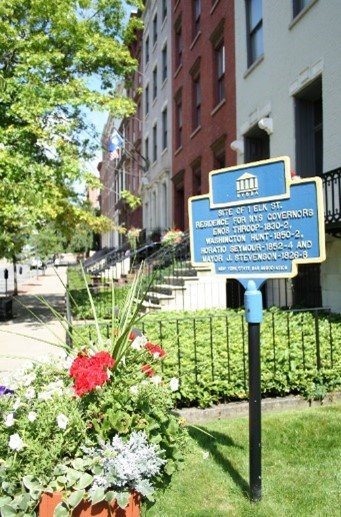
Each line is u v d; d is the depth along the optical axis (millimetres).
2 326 12086
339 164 8758
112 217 42969
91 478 2873
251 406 3307
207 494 3352
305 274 9945
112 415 3145
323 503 3213
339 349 5836
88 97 11445
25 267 53906
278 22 11102
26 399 3340
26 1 11398
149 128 26094
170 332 6871
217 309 9836
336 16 8859
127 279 15461
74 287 14820
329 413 4715
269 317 7660
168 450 3430
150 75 25734
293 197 3479
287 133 10719
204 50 16734
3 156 10094
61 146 11641
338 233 8109
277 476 3574
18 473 2920
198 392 4777
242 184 3807
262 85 11984
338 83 8797
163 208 23141
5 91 10773
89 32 12547
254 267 3717
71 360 3852
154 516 3092
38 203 10328
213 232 4035
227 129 14438
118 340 3570
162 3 23250
